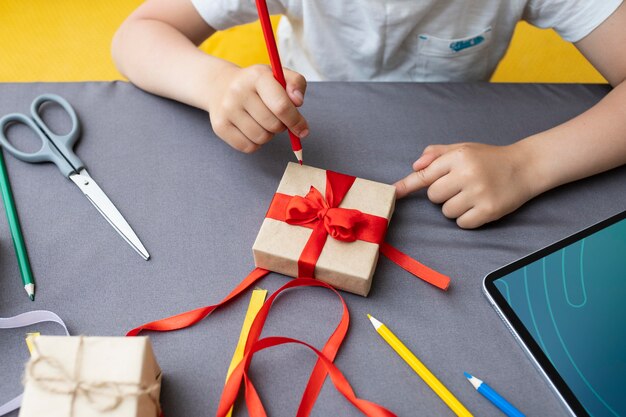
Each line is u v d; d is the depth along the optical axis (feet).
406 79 3.22
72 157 2.26
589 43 2.66
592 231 2.06
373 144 2.34
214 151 2.32
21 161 2.29
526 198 2.18
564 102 2.50
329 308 1.94
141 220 2.13
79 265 2.03
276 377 1.79
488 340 1.88
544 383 1.80
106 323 1.90
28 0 4.95
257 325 1.86
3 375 1.81
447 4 2.79
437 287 1.99
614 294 1.93
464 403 1.76
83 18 4.90
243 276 2.00
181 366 1.81
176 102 2.48
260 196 2.20
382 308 1.94
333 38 3.04
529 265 1.98
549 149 2.24
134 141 2.35
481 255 2.07
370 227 1.97
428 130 2.40
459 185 2.12
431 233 2.12
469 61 3.10
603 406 1.73
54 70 4.61
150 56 2.54
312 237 1.95
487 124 2.42
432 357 1.84
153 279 1.99
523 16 2.95
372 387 1.78
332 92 2.49
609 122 2.29
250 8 2.81
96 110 2.44
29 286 1.96
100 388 1.49
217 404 1.74
